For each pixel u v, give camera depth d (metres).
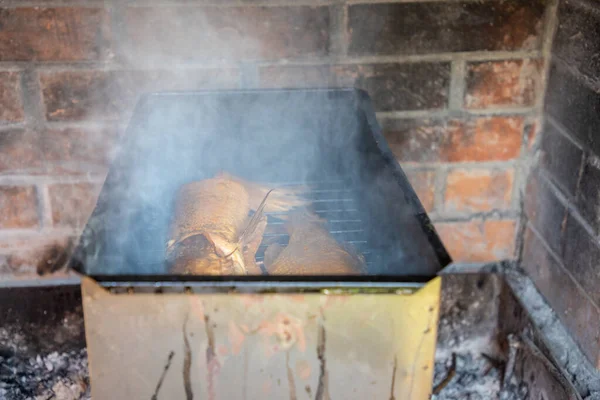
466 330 1.40
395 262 0.91
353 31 1.23
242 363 0.81
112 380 0.82
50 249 1.35
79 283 1.38
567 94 1.18
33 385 1.29
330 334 0.78
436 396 1.29
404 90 1.28
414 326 0.78
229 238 1.02
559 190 1.21
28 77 1.21
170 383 0.82
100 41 1.20
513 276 1.38
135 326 0.78
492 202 1.39
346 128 1.20
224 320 0.77
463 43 1.25
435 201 1.38
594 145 1.07
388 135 1.32
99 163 1.29
